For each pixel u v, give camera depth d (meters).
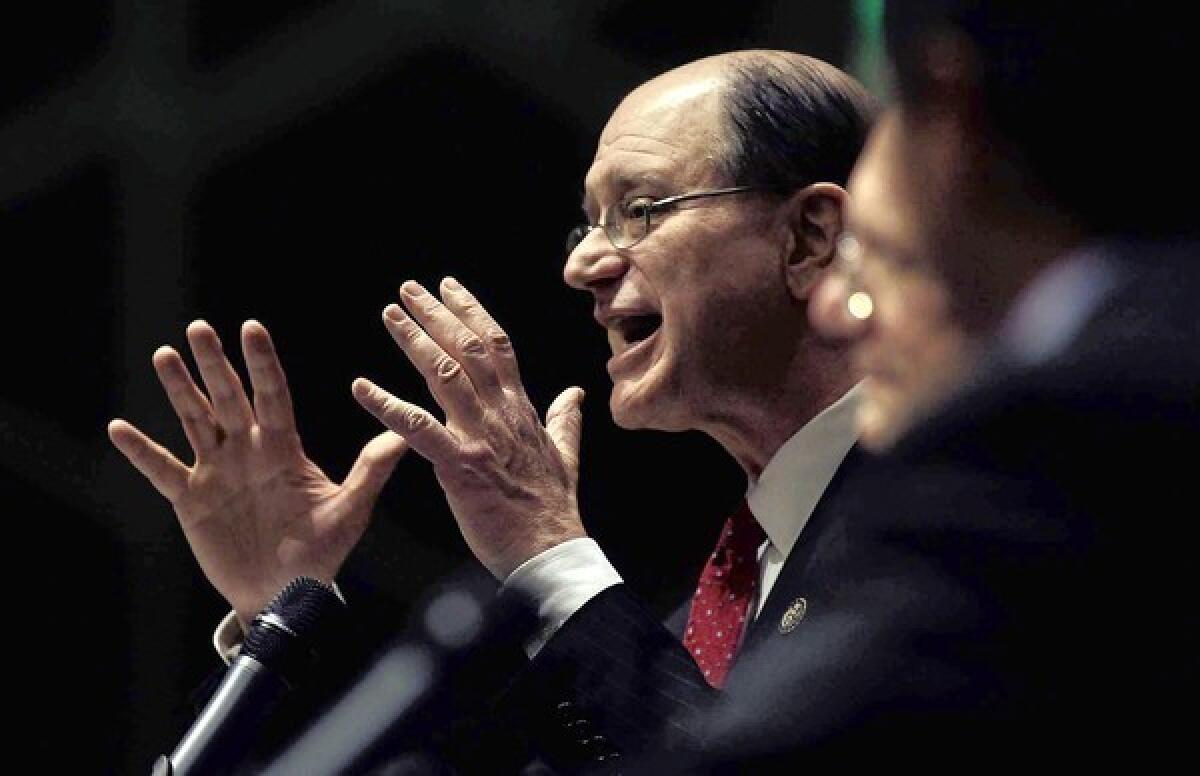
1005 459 2.98
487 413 6.06
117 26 12.03
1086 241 2.97
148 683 12.52
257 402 6.92
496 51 11.58
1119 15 2.85
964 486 2.99
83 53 12.09
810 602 5.32
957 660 3.00
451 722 4.88
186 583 12.55
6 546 12.77
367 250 12.03
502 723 5.30
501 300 11.82
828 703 3.04
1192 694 2.97
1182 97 2.87
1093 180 2.92
